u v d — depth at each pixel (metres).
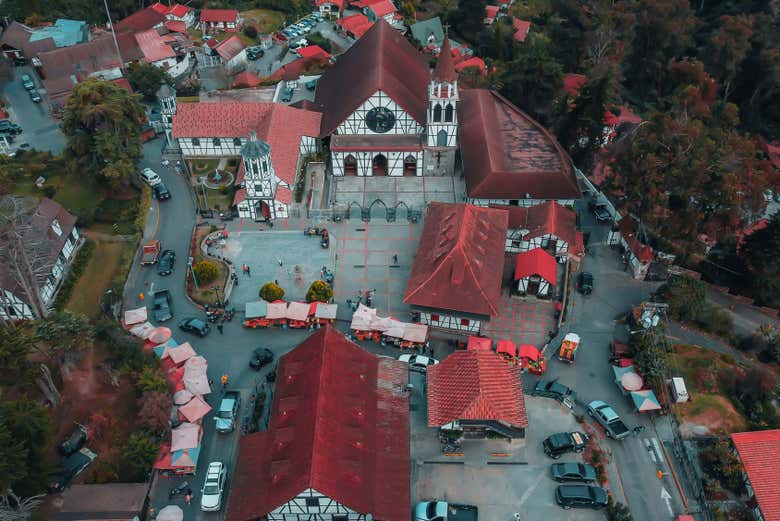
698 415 69.81
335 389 62.25
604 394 72.94
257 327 79.62
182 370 71.94
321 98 117.19
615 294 86.81
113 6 162.38
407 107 101.81
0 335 61.38
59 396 66.75
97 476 62.16
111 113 96.69
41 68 131.38
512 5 188.38
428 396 67.62
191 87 134.75
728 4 172.62
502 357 73.75
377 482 57.84
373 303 83.00
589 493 61.22
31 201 84.81
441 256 79.19
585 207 103.38
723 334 83.12
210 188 102.25
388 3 181.88
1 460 51.69
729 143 95.19
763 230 90.94
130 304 82.50
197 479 63.53
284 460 57.19
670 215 91.06
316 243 91.88
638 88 157.50
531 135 106.94
